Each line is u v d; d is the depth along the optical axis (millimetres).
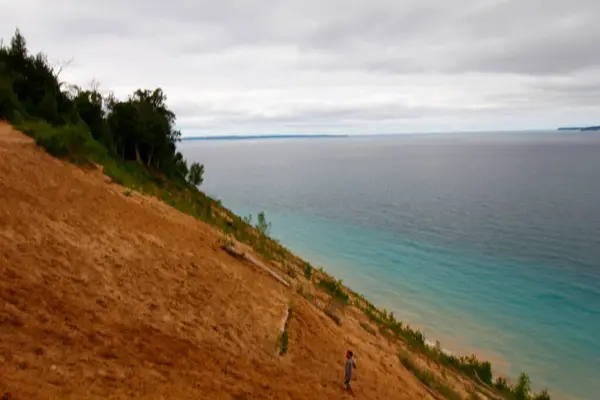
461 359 25766
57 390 6680
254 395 9953
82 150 25234
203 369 9938
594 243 59219
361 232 65938
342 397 12445
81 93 43875
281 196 109000
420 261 50281
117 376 7949
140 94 55781
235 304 14625
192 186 55938
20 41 38656
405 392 15852
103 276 11727
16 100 31266
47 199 15234
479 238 62281
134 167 41562
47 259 10953
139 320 10547
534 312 35781
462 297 38906
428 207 90500
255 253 24797
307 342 15367
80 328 8891
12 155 18078
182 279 14289
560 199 97812
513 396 22516
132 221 17656
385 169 189000
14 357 6977
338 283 32469
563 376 26625
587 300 38375
